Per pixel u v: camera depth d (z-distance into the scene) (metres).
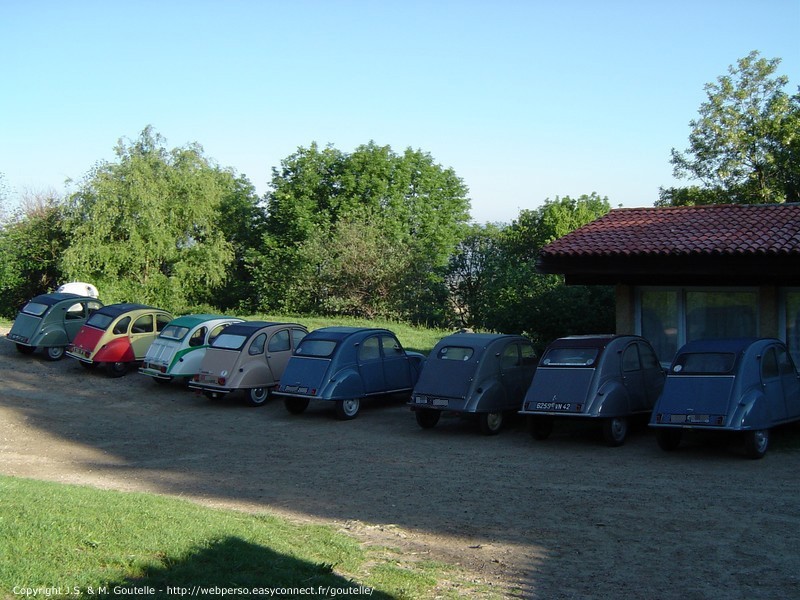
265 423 16.67
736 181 36.03
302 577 6.52
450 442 14.48
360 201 44.03
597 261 16.20
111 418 17.27
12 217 41.53
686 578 7.27
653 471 11.74
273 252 41.75
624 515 9.44
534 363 16.08
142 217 35.28
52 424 16.41
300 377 16.83
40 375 22.44
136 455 13.64
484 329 30.09
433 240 45.69
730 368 12.34
